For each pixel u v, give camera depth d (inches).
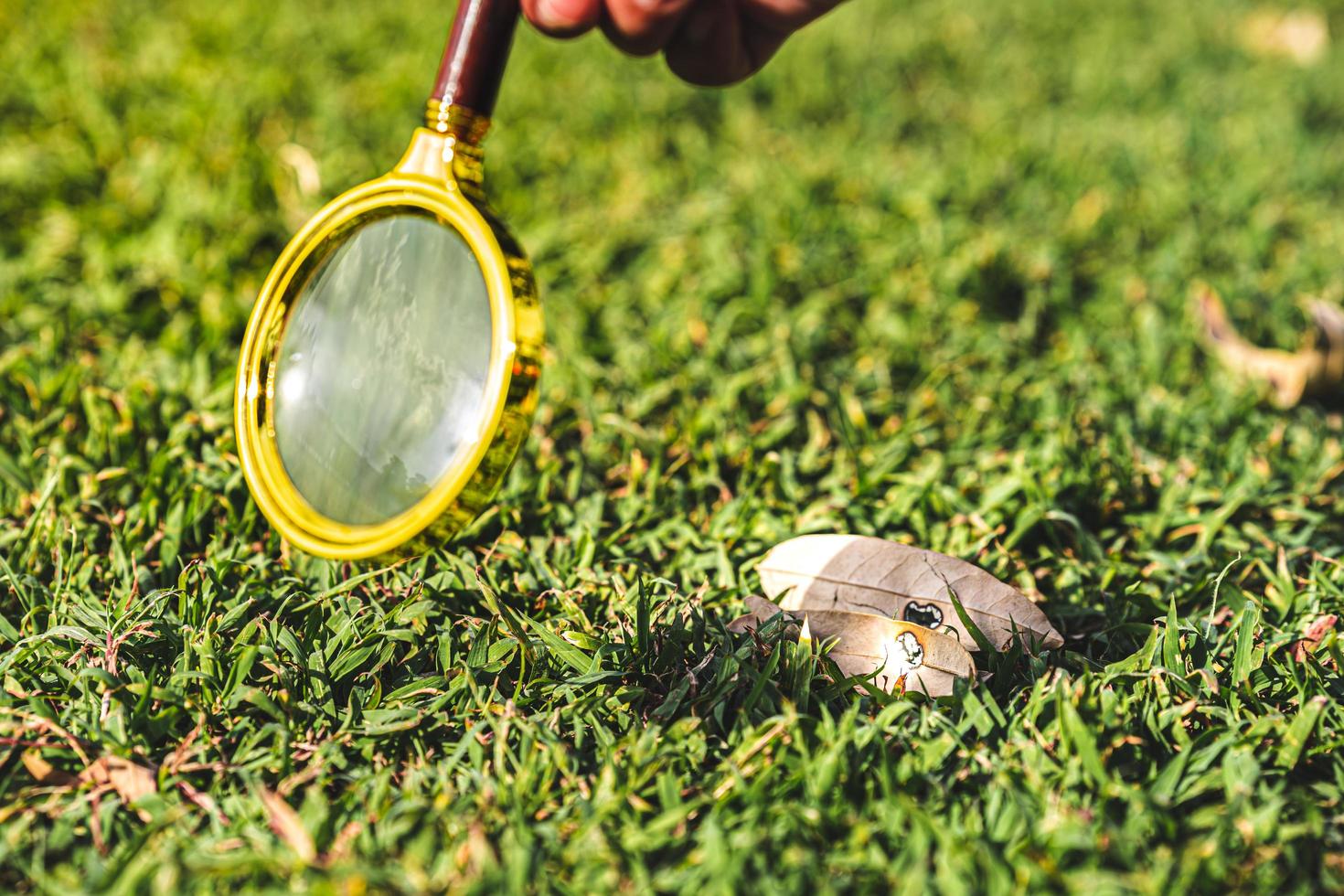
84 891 17.5
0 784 18.5
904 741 18.9
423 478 18.7
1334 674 19.7
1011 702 19.2
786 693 19.4
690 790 18.8
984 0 53.1
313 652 19.8
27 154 30.6
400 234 19.1
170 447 22.4
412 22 43.4
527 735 18.8
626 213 30.1
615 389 25.0
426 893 17.5
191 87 35.3
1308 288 28.1
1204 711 19.3
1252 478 23.0
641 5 20.3
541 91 37.6
